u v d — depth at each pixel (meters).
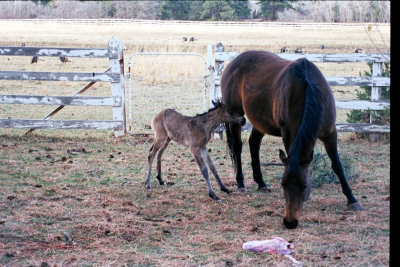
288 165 5.36
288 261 4.97
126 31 46.03
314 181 7.52
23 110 13.69
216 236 5.63
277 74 6.50
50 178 7.85
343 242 5.42
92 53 10.61
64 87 17.89
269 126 6.73
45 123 10.64
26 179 7.79
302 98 5.75
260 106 6.70
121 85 10.65
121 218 6.19
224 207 6.65
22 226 5.87
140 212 6.44
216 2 65.12
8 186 7.40
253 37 41.44
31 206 6.56
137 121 12.46
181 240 5.56
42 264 4.87
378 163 8.66
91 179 7.89
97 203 6.77
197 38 39.34
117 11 69.56
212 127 7.04
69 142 10.30
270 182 7.84
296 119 5.82
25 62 24.52
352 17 55.84
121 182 7.79
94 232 5.75
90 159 9.02
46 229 5.82
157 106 14.45
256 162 7.42
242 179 7.47
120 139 10.59
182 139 7.12
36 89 17.17
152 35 41.94
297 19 67.12
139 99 15.51
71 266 4.90
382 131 10.20
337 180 7.64
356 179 7.75
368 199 6.81
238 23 56.38
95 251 5.25
